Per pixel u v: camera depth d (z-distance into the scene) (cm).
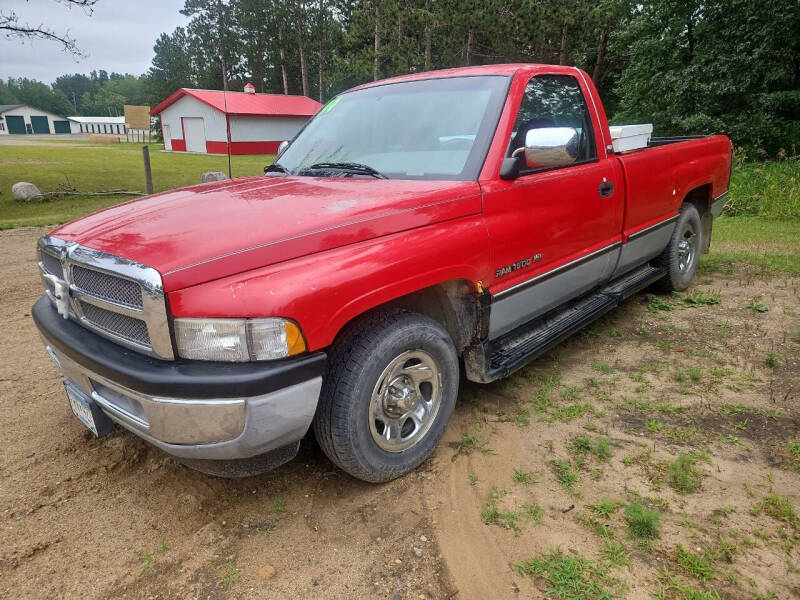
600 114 396
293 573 224
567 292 370
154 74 6844
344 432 247
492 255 296
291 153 382
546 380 377
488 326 305
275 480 284
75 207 1439
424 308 304
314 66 4931
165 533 249
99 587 220
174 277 211
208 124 3872
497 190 299
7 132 10431
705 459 281
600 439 302
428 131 330
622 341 443
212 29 5875
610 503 250
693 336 447
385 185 293
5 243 908
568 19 2398
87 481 286
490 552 229
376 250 247
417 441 282
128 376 218
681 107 1894
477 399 355
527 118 334
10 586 221
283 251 227
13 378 402
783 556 220
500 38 2400
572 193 350
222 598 213
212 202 275
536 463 286
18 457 306
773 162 1566
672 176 471
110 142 5688
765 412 325
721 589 205
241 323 213
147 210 272
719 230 930
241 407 214
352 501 266
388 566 225
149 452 308
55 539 246
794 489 258
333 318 229
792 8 1634
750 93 1786
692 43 1936
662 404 338
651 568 216
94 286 240
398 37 2689
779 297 537
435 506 259
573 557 223
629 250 430
